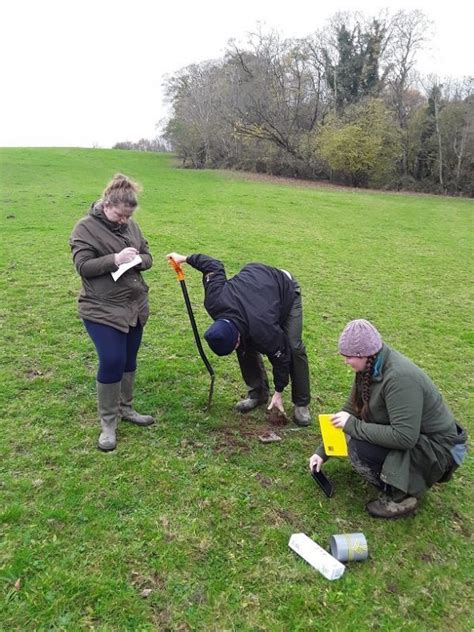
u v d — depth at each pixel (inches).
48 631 101.5
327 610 111.0
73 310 266.1
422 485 134.8
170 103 1804.9
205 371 210.8
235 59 1539.1
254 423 176.9
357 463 137.3
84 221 147.2
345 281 378.9
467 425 189.5
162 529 127.9
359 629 107.3
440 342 272.8
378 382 131.0
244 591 113.8
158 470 148.5
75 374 199.3
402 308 326.0
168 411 179.9
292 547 125.4
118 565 116.9
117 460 151.5
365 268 423.5
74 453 153.4
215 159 1523.1
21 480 140.3
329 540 129.4
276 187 1068.5
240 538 127.7
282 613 109.5
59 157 1374.3
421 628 108.8
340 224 638.5
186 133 1541.6
